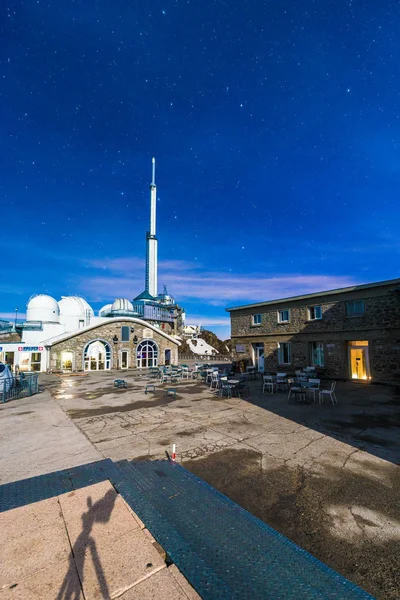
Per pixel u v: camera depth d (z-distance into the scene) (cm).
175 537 298
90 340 2795
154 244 6925
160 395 1394
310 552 343
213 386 1636
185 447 688
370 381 1611
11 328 3141
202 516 368
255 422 891
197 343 7306
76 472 473
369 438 732
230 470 562
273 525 396
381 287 1599
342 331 1755
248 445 696
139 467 545
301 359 1975
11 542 287
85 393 1505
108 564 258
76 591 228
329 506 438
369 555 337
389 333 1558
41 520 324
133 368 3009
